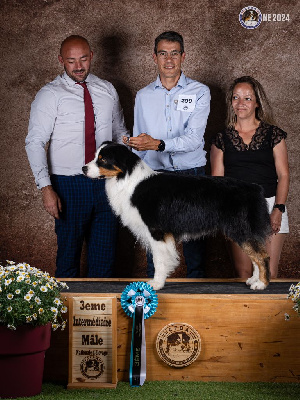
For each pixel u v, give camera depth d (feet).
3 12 17.88
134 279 13.46
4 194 18.26
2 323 9.16
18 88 18.03
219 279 13.33
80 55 14.80
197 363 10.44
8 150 18.17
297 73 17.79
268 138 13.78
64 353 10.50
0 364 9.36
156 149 13.92
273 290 11.79
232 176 13.97
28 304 9.15
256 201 12.06
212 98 17.95
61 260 15.56
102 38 17.87
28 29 17.89
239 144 13.87
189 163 15.07
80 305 10.18
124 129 16.38
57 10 17.83
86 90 15.20
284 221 14.08
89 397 9.46
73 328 10.14
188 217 12.00
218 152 14.21
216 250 17.99
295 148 17.90
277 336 10.37
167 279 13.32
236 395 9.61
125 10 17.78
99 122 15.33
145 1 17.74
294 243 17.98
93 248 15.74
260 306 10.36
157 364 10.46
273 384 10.25
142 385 10.11
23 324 9.25
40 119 14.85
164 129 15.02
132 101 17.99
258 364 10.40
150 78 17.94
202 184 12.09
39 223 18.29
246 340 10.39
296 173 17.93
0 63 17.98
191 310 10.41
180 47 14.60
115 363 10.05
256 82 13.94
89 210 15.34
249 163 13.82
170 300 10.42
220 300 10.37
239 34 17.75
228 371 10.42
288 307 10.34
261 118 14.01
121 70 17.93
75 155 15.07
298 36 17.70
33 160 14.67
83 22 17.85
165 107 14.98
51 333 10.49
